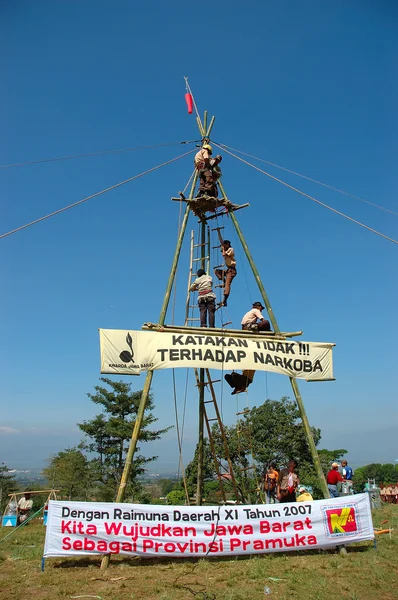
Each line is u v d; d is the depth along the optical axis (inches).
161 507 381.7
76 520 368.8
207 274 582.9
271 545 389.4
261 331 500.7
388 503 929.5
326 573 348.5
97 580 333.1
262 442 1333.7
